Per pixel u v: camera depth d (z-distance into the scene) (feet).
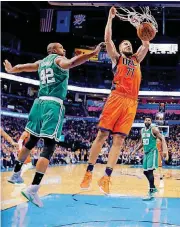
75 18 46.11
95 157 12.63
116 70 12.87
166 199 21.86
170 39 66.54
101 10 67.56
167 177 39.83
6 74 84.84
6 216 15.06
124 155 66.03
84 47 88.63
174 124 85.66
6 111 82.33
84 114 99.30
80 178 35.17
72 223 14.11
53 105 11.52
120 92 12.72
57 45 12.40
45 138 11.30
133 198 21.83
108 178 12.21
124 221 14.83
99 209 17.48
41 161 11.14
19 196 21.21
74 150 77.66
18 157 12.39
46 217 15.12
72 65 10.97
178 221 15.11
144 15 13.50
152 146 23.71
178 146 73.41
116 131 12.66
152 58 97.04
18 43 89.92
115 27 79.20
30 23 82.94
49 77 11.62
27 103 98.22
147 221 14.94
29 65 12.53
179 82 96.17
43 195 21.66
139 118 88.74
